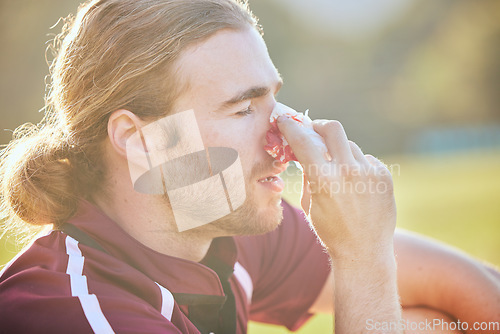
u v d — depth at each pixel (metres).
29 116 16.55
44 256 1.55
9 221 1.92
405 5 52.19
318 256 2.20
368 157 1.78
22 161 1.82
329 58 46.62
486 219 8.62
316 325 3.97
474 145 44.91
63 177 1.76
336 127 1.75
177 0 1.72
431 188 14.49
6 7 16.97
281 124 1.75
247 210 1.78
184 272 1.69
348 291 1.67
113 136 1.73
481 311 1.91
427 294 2.01
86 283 1.47
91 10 1.77
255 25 1.85
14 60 17.02
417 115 48.06
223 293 1.76
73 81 1.77
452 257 2.05
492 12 48.66
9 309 1.41
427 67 49.88
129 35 1.70
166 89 1.70
